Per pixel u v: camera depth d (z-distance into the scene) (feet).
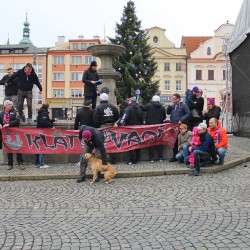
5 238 17.02
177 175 31.58
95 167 29.48
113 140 37.09
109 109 36.78
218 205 21.74
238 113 67.82
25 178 31.71
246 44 62.39
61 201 23.93
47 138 36.99
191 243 15.79
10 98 45.14
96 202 23.41
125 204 22.71
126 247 15.56
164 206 21.94
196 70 229.25
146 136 37.37
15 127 36.11
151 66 123.13
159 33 230.27
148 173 31.68
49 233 17.63
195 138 32.01
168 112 39.65
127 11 123.54
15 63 229.86
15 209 22.24
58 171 33.96
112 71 47.21
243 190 25.25
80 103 223.10
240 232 16.98
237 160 36.11
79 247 15.69
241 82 65.67
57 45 244.22
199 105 39.27
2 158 43.52
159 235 16.96
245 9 61.72
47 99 223.92
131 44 118.93
